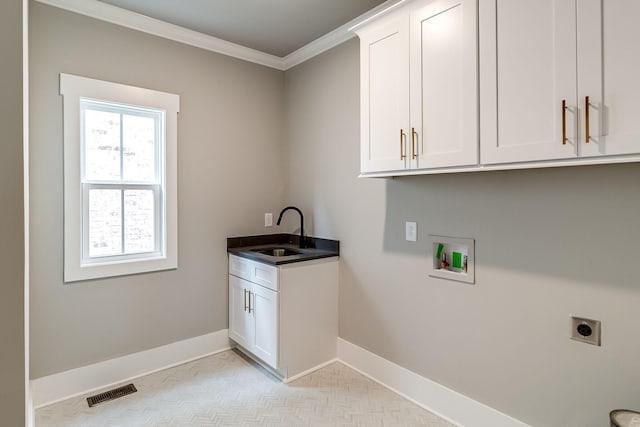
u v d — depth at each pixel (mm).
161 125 2570
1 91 783
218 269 2879
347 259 2652
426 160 1730
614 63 1163
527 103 1370
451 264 2033
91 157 2328
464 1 1558
